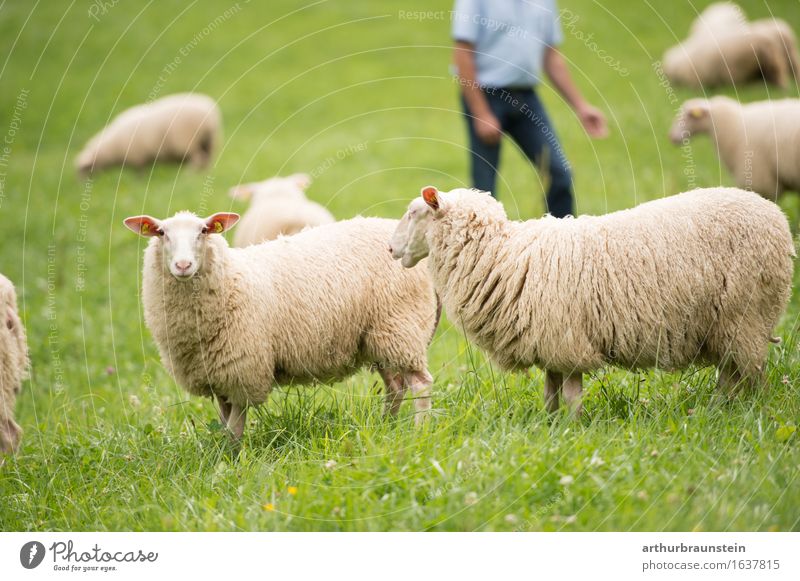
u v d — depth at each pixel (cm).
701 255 870
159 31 4516
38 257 2088
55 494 891
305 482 804
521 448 787
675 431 820
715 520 705
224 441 944
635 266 868
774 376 941
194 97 3056
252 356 955
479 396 955
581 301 873
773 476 730
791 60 2983
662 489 734
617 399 918
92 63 4169
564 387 902
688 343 895
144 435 1012
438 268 960
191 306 936
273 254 1014
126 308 1758
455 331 1445
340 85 3766
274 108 3566
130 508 846
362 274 1024
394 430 907
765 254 875
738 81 2992
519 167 2594
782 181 1720
